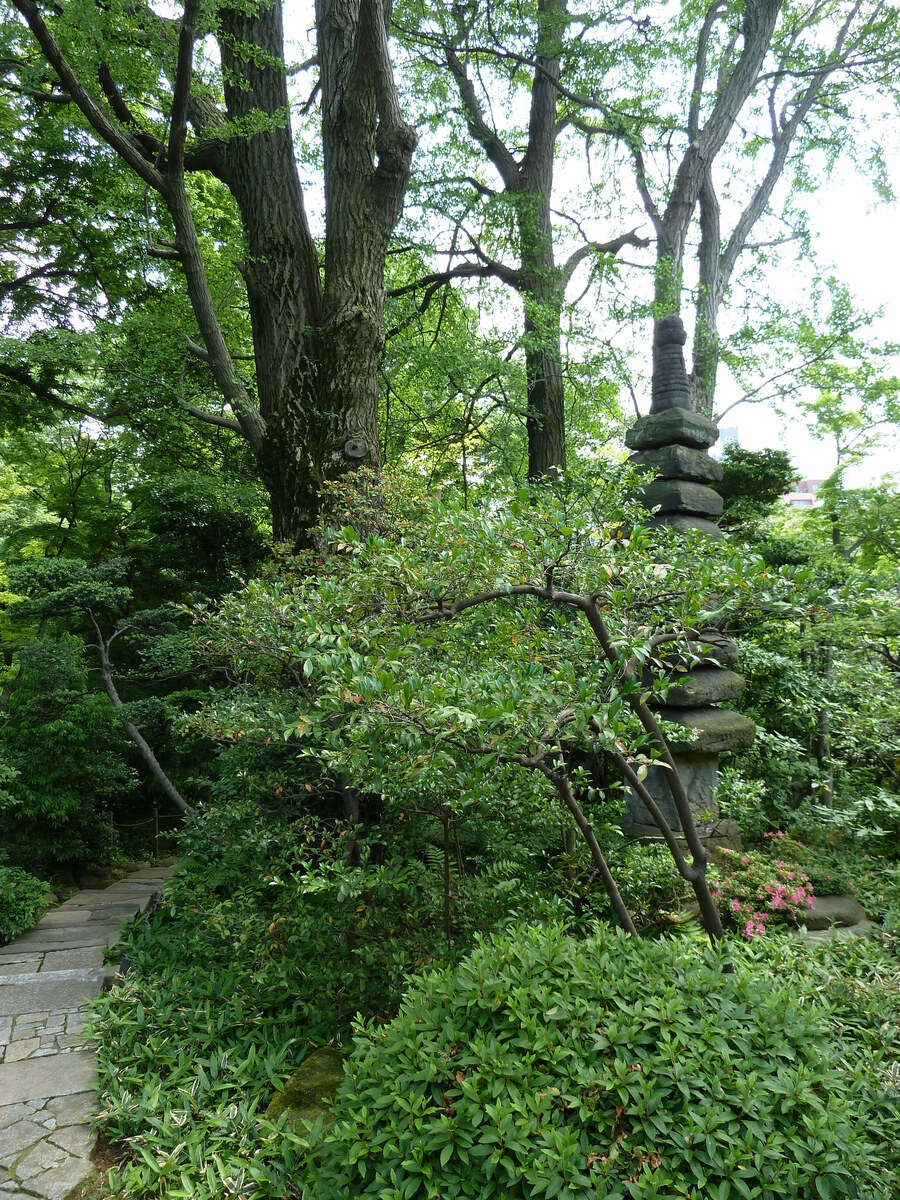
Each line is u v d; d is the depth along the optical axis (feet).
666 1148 7.53
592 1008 8.61
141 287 33.88
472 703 8.50
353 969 12.73
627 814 20.90
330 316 22.12
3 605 40.81
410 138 22.29
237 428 23.16
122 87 23.36
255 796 16.24
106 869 29.55
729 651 20.75
